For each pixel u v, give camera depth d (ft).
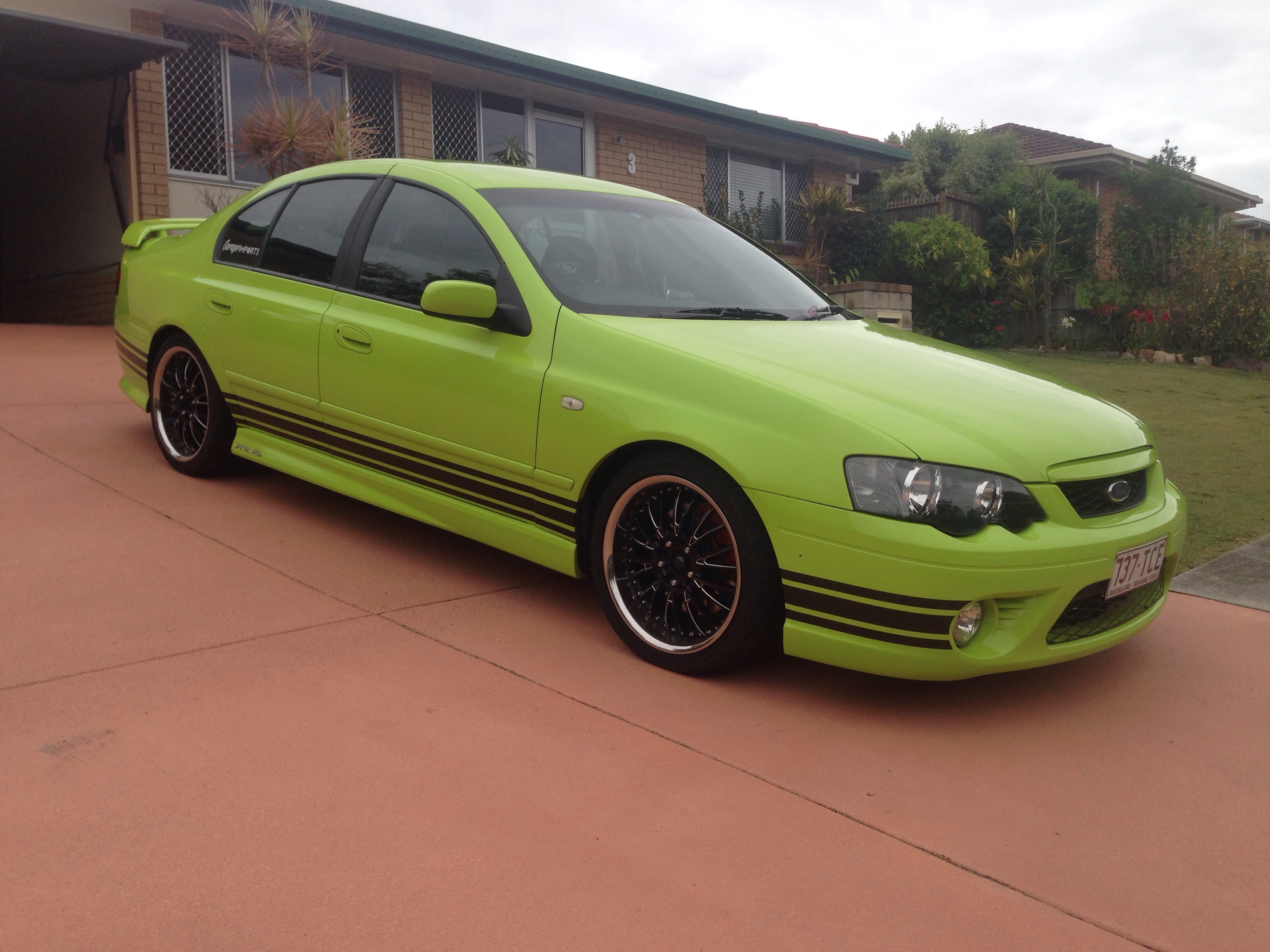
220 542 12.92
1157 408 31.42
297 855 6.77
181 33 34.83
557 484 10.80
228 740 8.19
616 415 10.21
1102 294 52.65
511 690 9.57
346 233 13.38
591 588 12.59
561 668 10.16
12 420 17.85
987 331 52.54
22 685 8.82
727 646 9.80
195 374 15.28
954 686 10.44
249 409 14.25
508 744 8.52
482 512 11.73
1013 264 52.60
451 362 11.58
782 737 9.06
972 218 59.06
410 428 12.11
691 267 12.96
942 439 9.16
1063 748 9.23
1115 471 10.07
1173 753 9.27
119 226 35.78
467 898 6.48
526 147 44.42
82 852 6.62
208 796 7.38
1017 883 7.14
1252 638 12.29
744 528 9.46
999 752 9.08
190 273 15.10
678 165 50.16
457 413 11.58
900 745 9.09
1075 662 11.34
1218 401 33.73
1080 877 7.27
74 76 33.45
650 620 10.44
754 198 54.70
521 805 7.61
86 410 19.17
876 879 7.06
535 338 11.07
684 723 9.18
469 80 41.75
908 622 8.86
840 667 10.03
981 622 9.18
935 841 7.59
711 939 6.29
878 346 11.64
